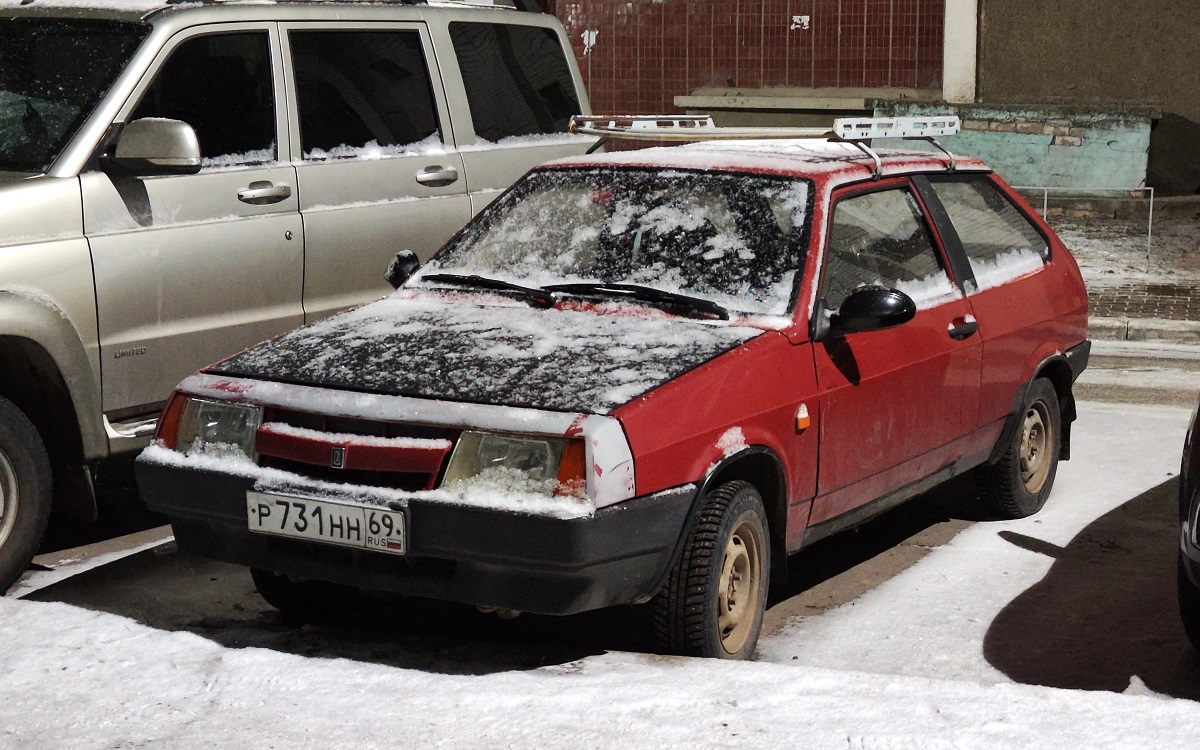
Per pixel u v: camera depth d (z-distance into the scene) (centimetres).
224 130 626
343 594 514
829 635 511
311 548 439
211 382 465
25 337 542
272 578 496
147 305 584
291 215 639
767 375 464
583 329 483
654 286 507
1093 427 822
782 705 393
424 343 475
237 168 623
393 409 427
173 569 583
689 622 439
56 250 555
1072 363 660
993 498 641
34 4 632
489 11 771
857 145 570
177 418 466
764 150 579
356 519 420
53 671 422
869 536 629
